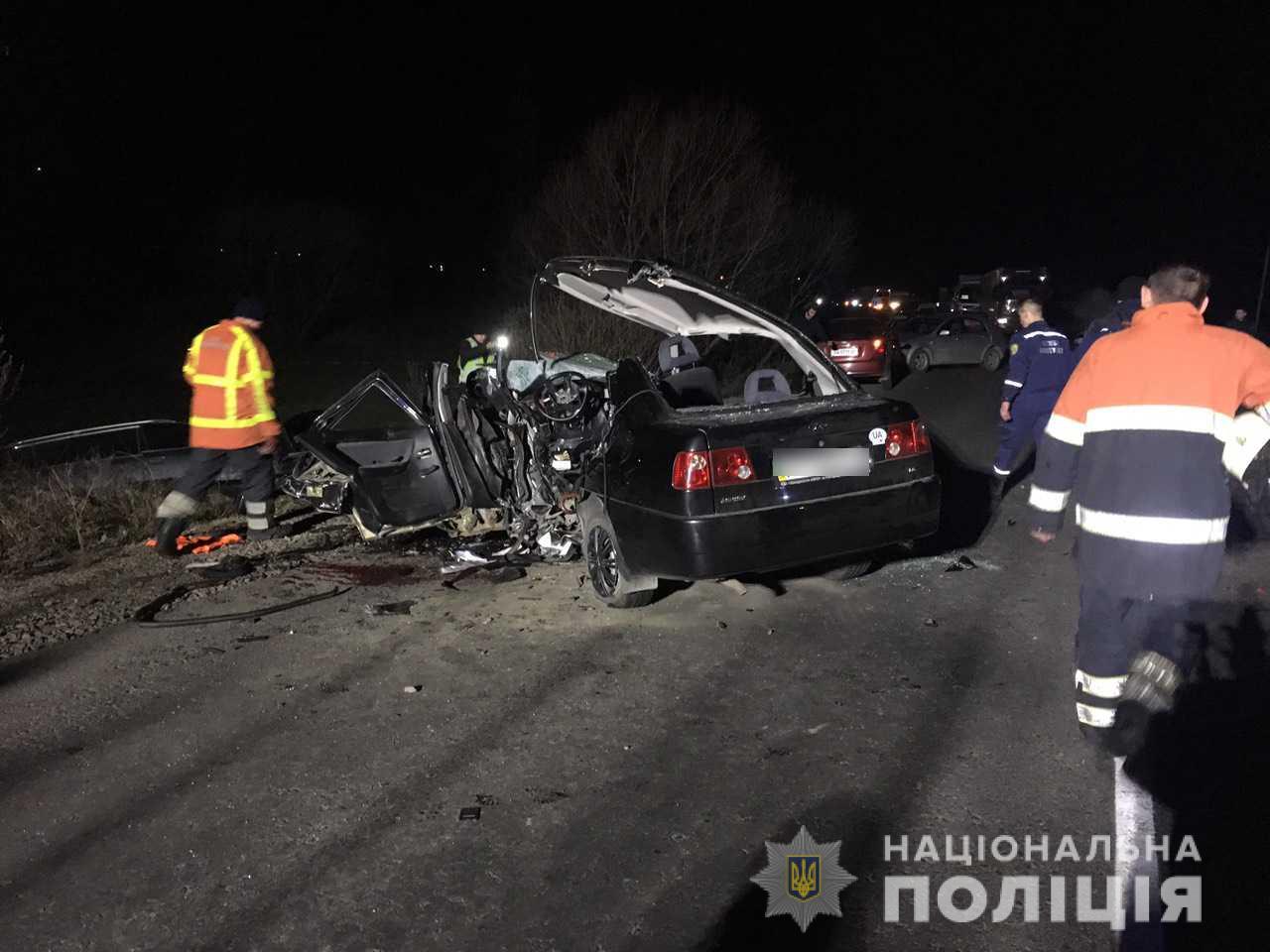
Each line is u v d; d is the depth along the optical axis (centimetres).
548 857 338
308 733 436
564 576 645
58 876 338
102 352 2689
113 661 525
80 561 726
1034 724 414
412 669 502
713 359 1373
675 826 353
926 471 543
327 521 828
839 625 538
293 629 566
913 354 2127
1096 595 356
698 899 312
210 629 570
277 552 728
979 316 2189
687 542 495
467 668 500
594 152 1856
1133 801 354
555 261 651
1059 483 355
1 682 505
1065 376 782
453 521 718
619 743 416
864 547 530
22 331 2784
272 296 2830
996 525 735
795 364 685
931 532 546
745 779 382
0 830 367
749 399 635
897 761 391
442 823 360
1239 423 329
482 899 316
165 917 314
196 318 2898
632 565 538
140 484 873
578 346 1503
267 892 325
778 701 448
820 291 2489
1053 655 485
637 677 480
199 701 472
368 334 3139
